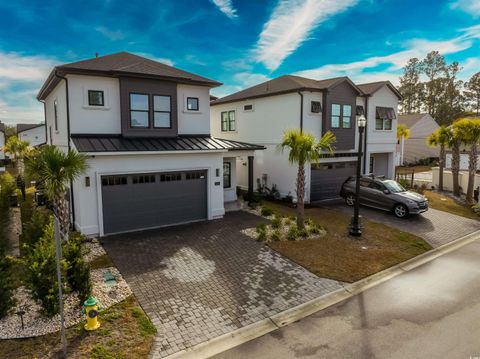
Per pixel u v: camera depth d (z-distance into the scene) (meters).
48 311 6.21
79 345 5.79
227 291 8.00
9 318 6.56
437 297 7.93
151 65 14.99
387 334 6.36
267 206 17.52
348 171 20.75
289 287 8.28
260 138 20.47
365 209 17.16
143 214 12.70
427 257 10.73
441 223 14.74
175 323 6.64
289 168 18.75
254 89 22.05
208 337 6.22
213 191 14.30
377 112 21.55
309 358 5.65
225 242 11.38
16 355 5.51
